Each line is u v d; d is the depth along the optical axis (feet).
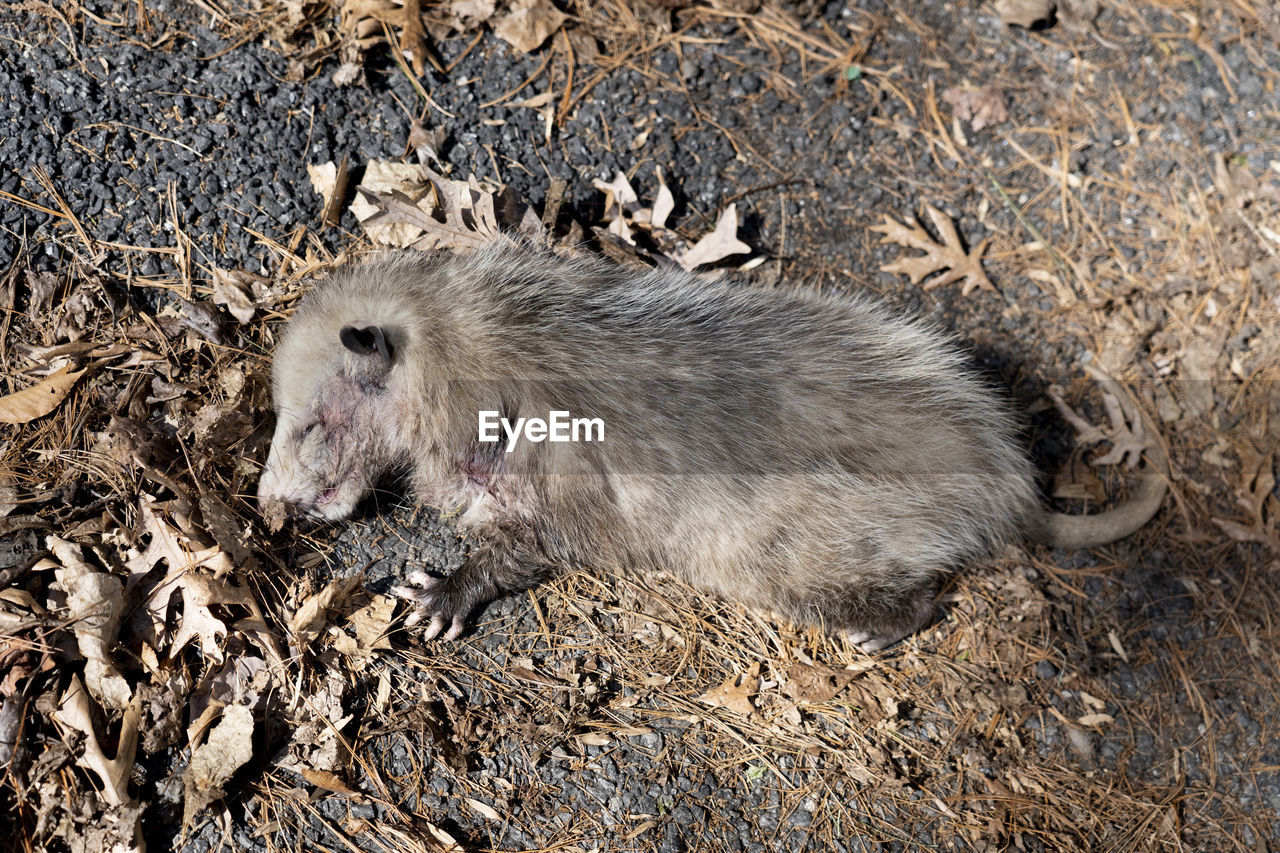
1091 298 3.40
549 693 2.84
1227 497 3.26
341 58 3.20
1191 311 3.42
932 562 3.04
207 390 2.92
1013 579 3.11
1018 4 3.63
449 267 2.97
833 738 2.88
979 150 3.52
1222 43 3.68
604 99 3.36
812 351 3.03
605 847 2.73
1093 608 3.12
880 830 2.81
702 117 3.41
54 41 3.04
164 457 2.84
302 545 2.90
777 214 3.39
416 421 2.89
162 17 3.13
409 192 3.14
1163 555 3.19
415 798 2.72
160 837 2.62
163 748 2.66
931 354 3.14
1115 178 3.53
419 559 2.94
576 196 3.26
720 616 2.99
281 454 2.88
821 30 3.56
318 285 2.96
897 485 3.00
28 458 2.79
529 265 3.00
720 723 2.86
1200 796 2.96
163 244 2.99
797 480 2.94
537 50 3.37
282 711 2.72
